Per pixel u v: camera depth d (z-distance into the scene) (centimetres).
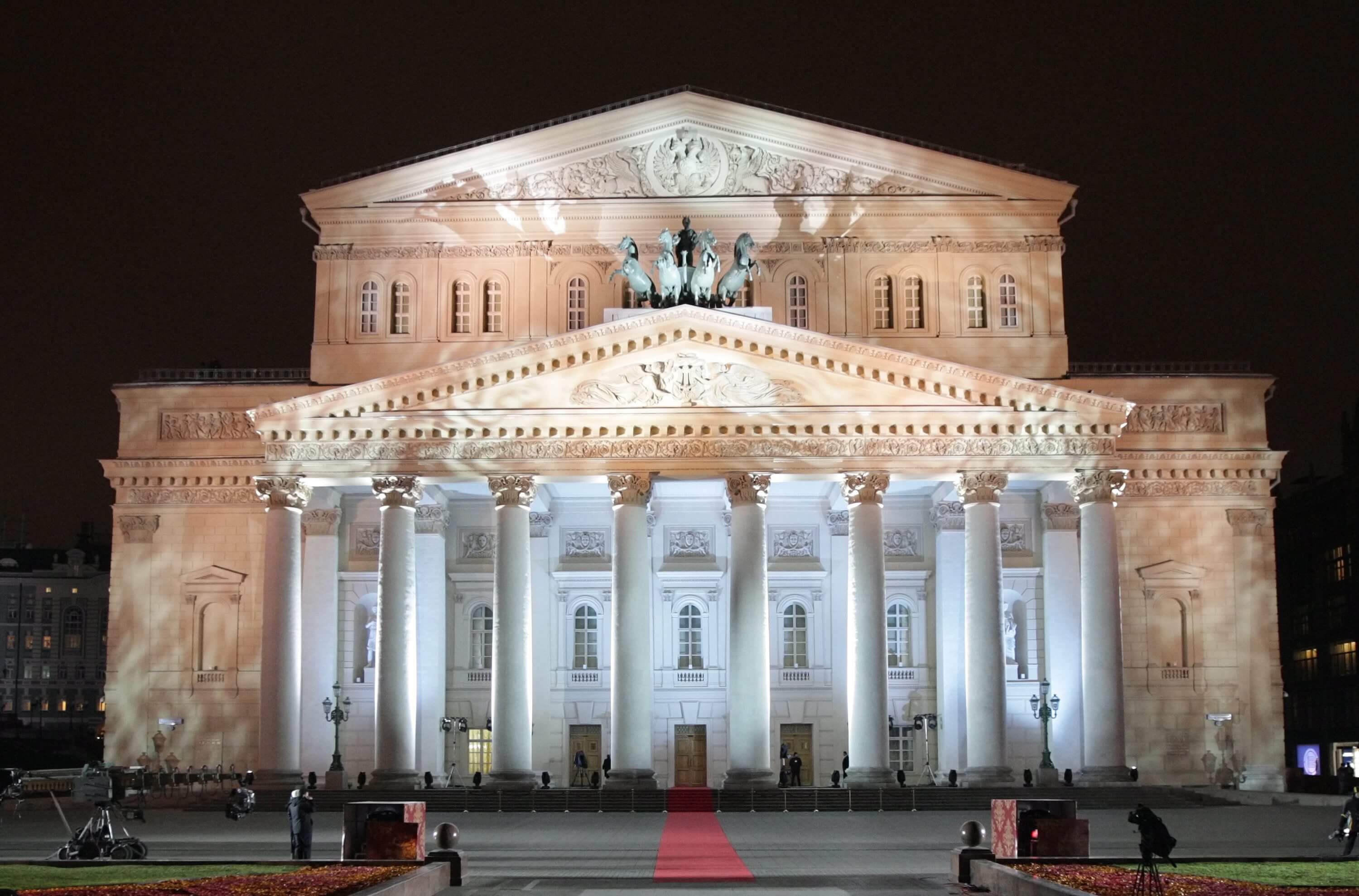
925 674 8556
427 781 7588
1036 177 8762
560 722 8562
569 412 7538
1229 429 8512
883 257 8775
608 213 8775
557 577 8650
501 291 8769
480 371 7581
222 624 8412
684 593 8675
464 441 7581
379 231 8831
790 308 8719
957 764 8144
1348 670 12362
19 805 7156
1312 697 13138
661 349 7594
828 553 8706
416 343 8731
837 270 8738
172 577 8431
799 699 8594
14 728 16450
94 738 14612
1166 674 8344
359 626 8450
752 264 8019
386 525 7550
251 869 4006
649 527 8700
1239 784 8262
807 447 7538
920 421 7544
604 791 7181
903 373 7562
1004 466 7556
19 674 18688
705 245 7856
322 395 7581
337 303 8781
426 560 8325
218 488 8481
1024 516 8544
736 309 8006
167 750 8306
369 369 8719
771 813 7050
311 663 8212
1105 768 7400
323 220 8838
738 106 8744
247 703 8319
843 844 5222
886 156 8775
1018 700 8400
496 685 7412
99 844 4391
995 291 8769
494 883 4053
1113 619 7481
